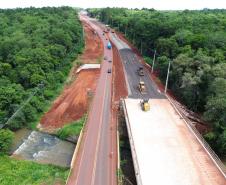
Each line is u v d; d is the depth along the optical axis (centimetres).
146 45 13038
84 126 6378
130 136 5584
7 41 10756
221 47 8775
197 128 6494
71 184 4562
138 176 4419
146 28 13312
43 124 7112
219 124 5688
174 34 11281
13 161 5522
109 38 17312
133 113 6656
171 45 10038
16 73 8681
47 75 8969
